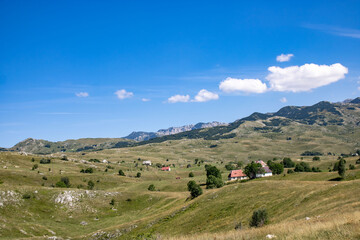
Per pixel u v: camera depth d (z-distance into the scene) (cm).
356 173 10675
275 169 16788
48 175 17312
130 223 8769
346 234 1731
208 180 14312
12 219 9212
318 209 4562
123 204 12681
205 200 8500
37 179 16238
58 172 19312
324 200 5097
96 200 12406
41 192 11856
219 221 6284
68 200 11794
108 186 18412
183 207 8656
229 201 7500
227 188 8838
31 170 18188
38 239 7106
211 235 2581
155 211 10962
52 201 11550
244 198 7369
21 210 10238
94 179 18875
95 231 8975
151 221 8344
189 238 2611
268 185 8056
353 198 4581
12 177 15338
